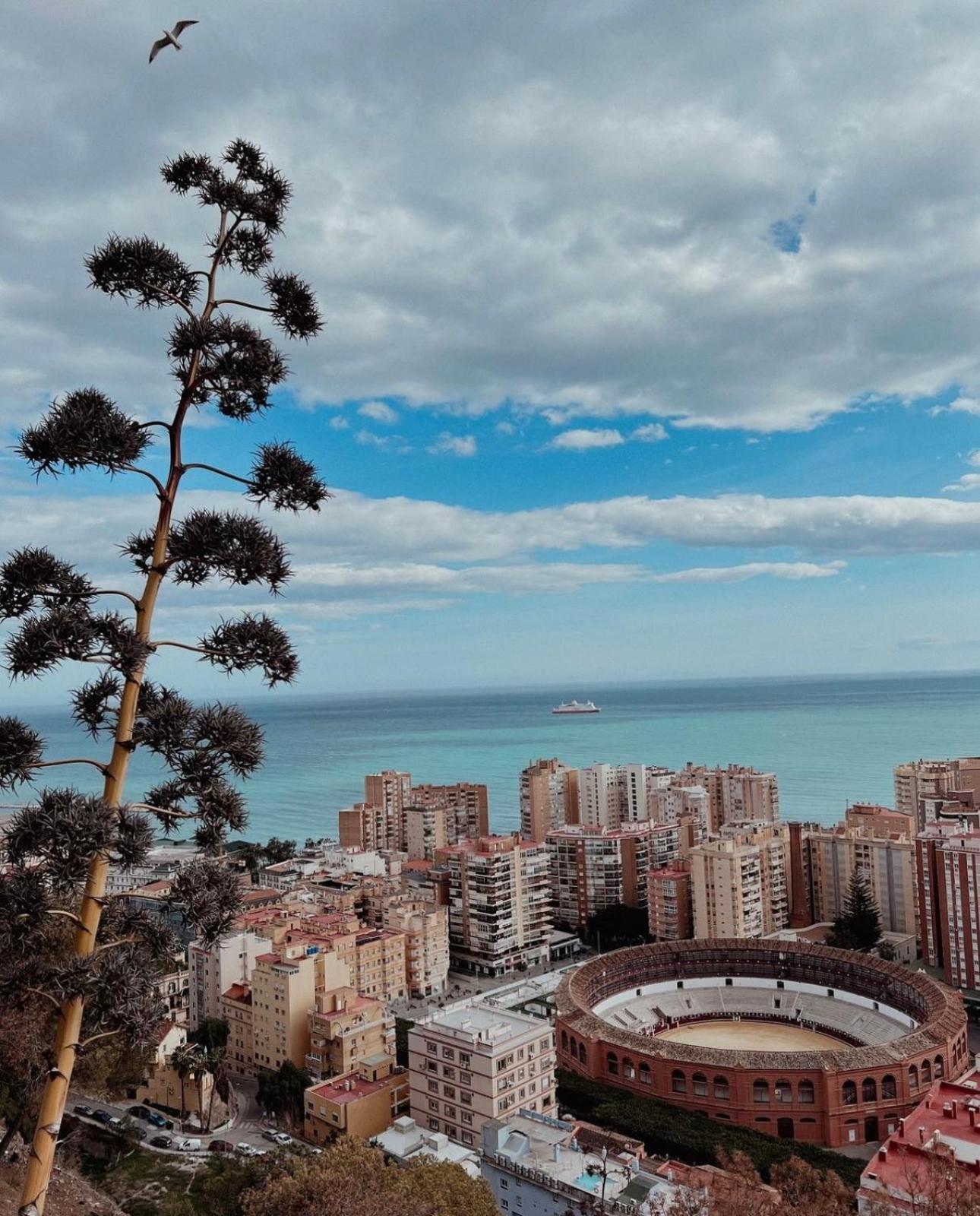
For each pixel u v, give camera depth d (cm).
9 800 1636
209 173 1920
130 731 1722
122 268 1834
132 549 1797
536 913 17275
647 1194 6381
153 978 1750
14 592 1673
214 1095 9856
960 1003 11581
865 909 16388
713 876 16225
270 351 1830
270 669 1869
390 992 14462
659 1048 10406
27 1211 1558
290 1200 4800
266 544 1819
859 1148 9675
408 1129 8062
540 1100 9038
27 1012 4584
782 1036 12694
